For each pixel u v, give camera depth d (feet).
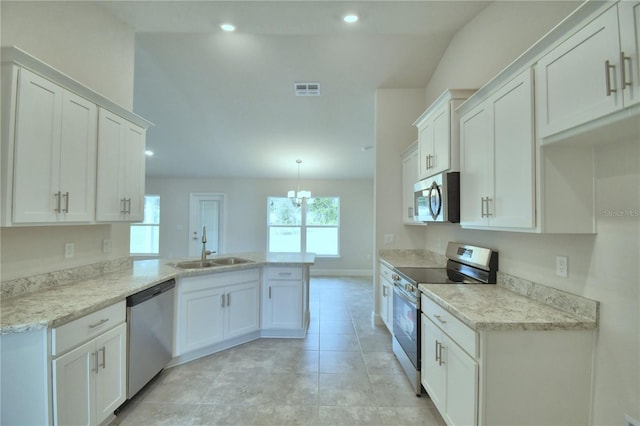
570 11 5.32
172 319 8.47
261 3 7.98
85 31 7.52
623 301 4.26
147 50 10.59
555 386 4.68
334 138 17.01
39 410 4.66
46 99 5.57
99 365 5.71
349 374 8.32
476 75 8.52
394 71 11.65
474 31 8.63
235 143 17.66
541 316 4.91
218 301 9.54
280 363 8.93
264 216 23.82
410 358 7.77
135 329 6.78
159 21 8.70
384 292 11.32
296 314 10.80
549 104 4.48
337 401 7.07
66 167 6.03
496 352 4.66
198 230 23.85
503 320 4.74
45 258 6.57
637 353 4.09
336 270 23.89
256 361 9.04
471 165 6.79
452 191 7.45
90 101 6.66
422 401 7.09
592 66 3.75
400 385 7.75
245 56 10.94
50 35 6.63
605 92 3.57
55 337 4.75
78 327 5.21
